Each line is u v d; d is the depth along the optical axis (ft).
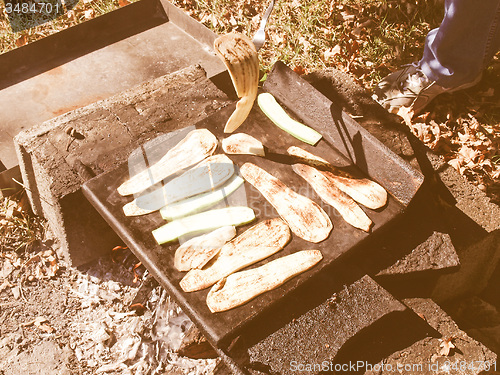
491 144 4.43
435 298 3.52
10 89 4.43
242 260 2.97
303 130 3.46
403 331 2.95
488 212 3.45
